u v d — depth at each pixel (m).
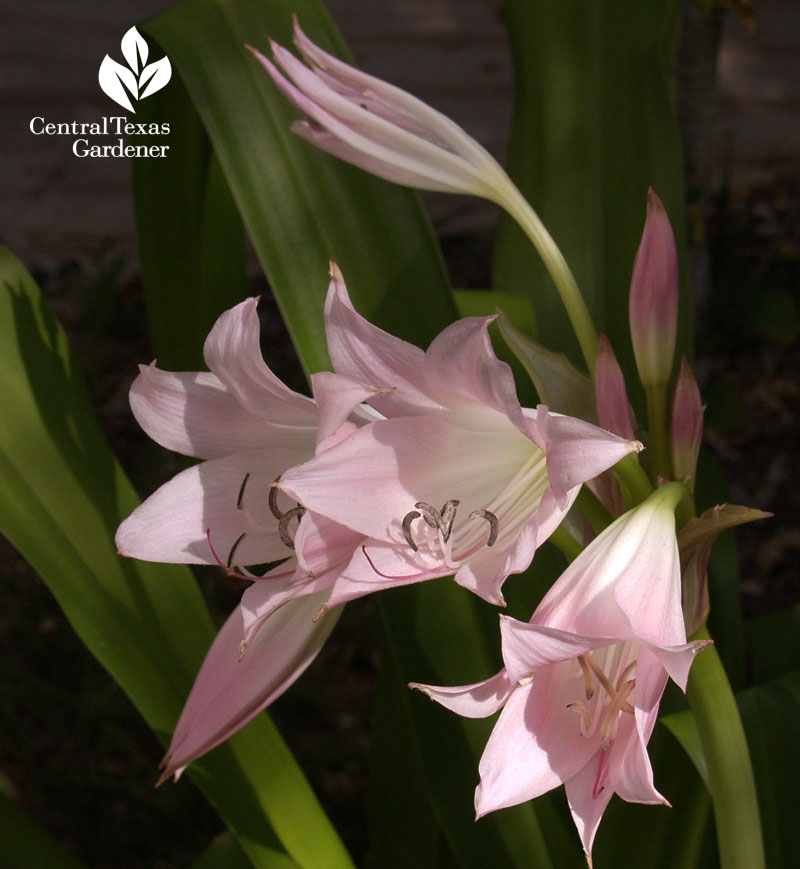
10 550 1.36
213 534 0.55
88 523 0.64
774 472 1.51
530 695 0.50
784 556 1.38
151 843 1.01
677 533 0.54
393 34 2.88
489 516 0.54
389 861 0.78
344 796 1.07
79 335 1.75
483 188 0.59
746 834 0.58
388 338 0.50
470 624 0.67
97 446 0.65
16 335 0.66
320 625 0.55
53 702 1.12
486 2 3.01
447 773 0.67
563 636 0.46
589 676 0.50
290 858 0.63
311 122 0.68
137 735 1.12
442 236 2.17
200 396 0.55
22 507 0.63
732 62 2.88
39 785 1.07
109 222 2.21
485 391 0.50
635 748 0.48
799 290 1.84
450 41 2.86
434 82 2.69
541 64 0.74
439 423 0.54
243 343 0.51
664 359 0.56
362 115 0.58
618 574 0.50
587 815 0.49
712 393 1.37
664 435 0.57
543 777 0.49
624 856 0.66
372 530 0.52
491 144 2.48
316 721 1.16
